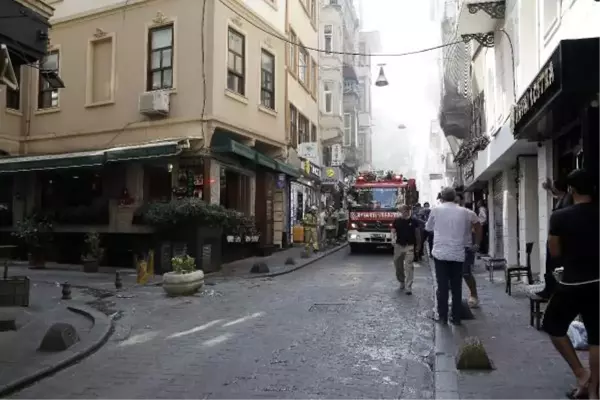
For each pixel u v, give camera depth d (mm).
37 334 7945
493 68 15883
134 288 12711
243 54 18859
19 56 8578
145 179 17422
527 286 11383
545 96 7453
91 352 7156
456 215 8297
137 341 7785
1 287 10102
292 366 6398
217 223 15469
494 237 19141
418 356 6812
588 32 8125
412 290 12281
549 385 5320
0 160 18234
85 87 18875
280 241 23172
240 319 9195
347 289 12523
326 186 31656
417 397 5324
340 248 25734
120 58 18219
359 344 7418
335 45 33625
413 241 11930
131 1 18000
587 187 4672
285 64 22359
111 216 17172
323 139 32562
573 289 4605
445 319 8297
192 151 16688
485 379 5547
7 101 19906
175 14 17312
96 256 15914
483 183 21609
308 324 8711
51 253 18250
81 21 19016
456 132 25109
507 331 7695
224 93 17422
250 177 20688
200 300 11156
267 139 20406
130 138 17906
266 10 20688
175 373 6188
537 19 11383
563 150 10094
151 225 15445
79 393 5539
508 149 13062
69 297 11180
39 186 19375
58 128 19469
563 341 4863
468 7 14148
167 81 17500
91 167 17125
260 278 14719
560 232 4691
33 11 8602
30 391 5609
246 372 6180
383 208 22672
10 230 19609
